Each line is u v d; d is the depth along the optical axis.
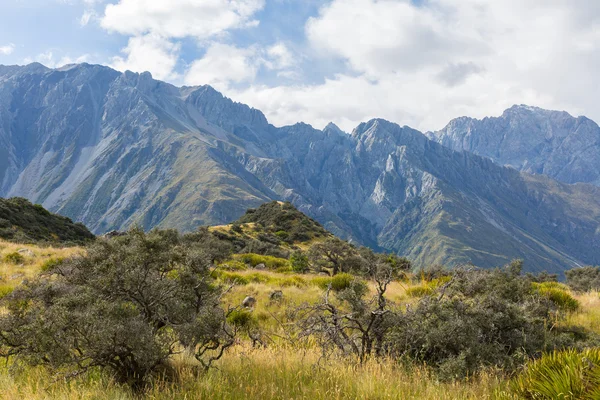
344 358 7.14
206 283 7.41
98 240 8.89
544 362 5.46
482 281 10.66
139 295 6.47
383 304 7.82
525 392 5.22
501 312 8.17
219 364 6.59
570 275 45.12
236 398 5.14
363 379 5.92
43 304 7.91
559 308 11.12
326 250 40.53
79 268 8.61
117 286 6.39
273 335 9.77
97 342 5.22
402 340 7.68
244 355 7.14
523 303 10.14
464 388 5.89
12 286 13.31
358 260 39.03
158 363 5.78
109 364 5.53
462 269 11.21
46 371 5.80
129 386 5.41
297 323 8.17
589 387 4.64
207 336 5.98
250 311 11.92
